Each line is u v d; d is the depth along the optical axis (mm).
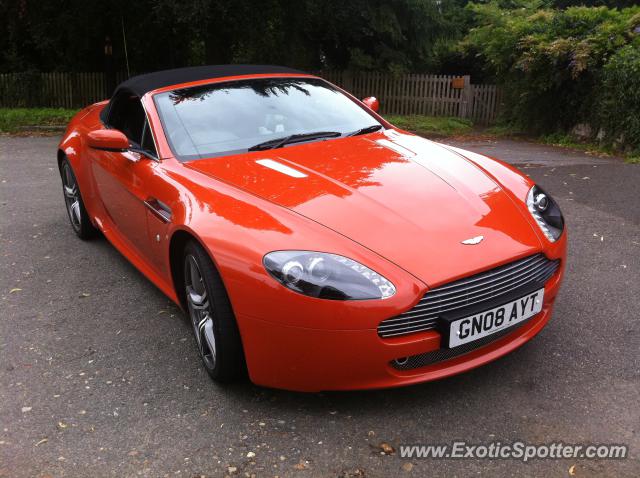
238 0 12969
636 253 4520
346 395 2793
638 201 6027
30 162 8680
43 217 5836
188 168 3330
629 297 3736
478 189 3027
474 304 2564
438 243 2568
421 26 15898
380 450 2430
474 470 2301
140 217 3631
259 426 2611
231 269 2557
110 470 2375
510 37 12336
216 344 2744
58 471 2377
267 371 2602
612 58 9539
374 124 4055
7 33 16359
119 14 14828
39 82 15641
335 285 2389
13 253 4867
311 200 2805
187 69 4293
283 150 3484
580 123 10906
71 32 14742
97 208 4707
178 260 3207
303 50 16328
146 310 3803
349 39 16484
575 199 6180
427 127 13828
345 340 2406
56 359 3244
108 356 3260
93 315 3754
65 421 2697
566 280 4031
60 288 4176
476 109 15445
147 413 2736
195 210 2895
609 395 2727
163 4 12641
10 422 2699
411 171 3150
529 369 2947
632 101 9141
